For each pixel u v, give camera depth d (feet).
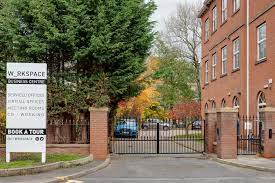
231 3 92.07
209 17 116.06
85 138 65.10
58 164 49.85
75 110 66.03
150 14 71.61
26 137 50.67
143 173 48.73
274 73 67.87
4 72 66.80
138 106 144.77
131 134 108.88
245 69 82.33
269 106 69.51
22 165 47.34
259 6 75.56
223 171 50.93
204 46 124.26
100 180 43.19
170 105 188.44
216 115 69.56
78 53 64.08
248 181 42.73
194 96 191.83
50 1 64.18
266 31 72.08
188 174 48.01
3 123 62.90
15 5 65.36
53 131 65.51
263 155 63.98
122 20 66.64
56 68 68.59
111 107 76.69
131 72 68.69
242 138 70.18
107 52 64.85
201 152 75.10
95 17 64.95
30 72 51.13
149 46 71.46
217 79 105.29
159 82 186.70
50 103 65.36
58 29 65.31
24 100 50.93
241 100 83.10
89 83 66.85
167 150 83.20
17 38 64.64
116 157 68.13
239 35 85.56
